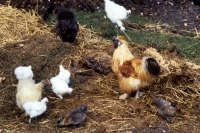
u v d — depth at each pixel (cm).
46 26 471
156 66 364
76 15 497
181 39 470
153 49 435
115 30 474
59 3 509
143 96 375
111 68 404
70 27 429
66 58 418
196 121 356
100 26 479
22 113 357
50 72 403
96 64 405
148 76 365
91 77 402
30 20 475
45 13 491
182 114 362
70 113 340
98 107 363
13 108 363
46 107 356
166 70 404
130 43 449
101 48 438
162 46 450
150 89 382
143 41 458
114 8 466
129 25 492
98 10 512
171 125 349
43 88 361
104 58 407
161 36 473
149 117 355
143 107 365
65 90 365
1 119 351
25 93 351
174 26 503
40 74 400
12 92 380
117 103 369
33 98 351
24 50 422
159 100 354
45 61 411
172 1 551
